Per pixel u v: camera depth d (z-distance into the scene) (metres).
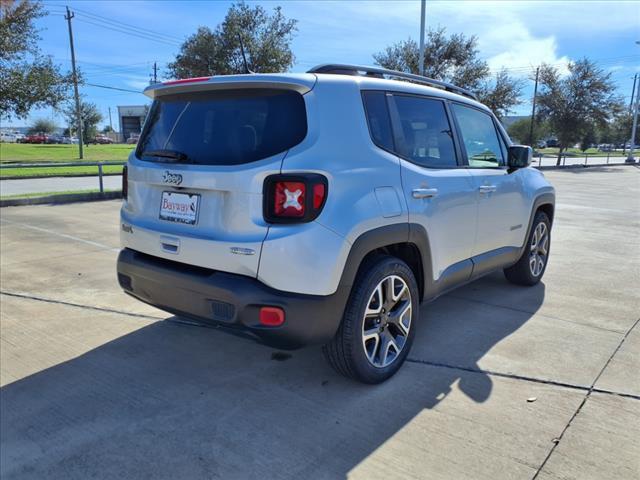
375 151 3.07
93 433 2.72
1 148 42.34
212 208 2.85
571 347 3.79
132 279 3.26
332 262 2.70
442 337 3.98
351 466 2.44
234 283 2.69
